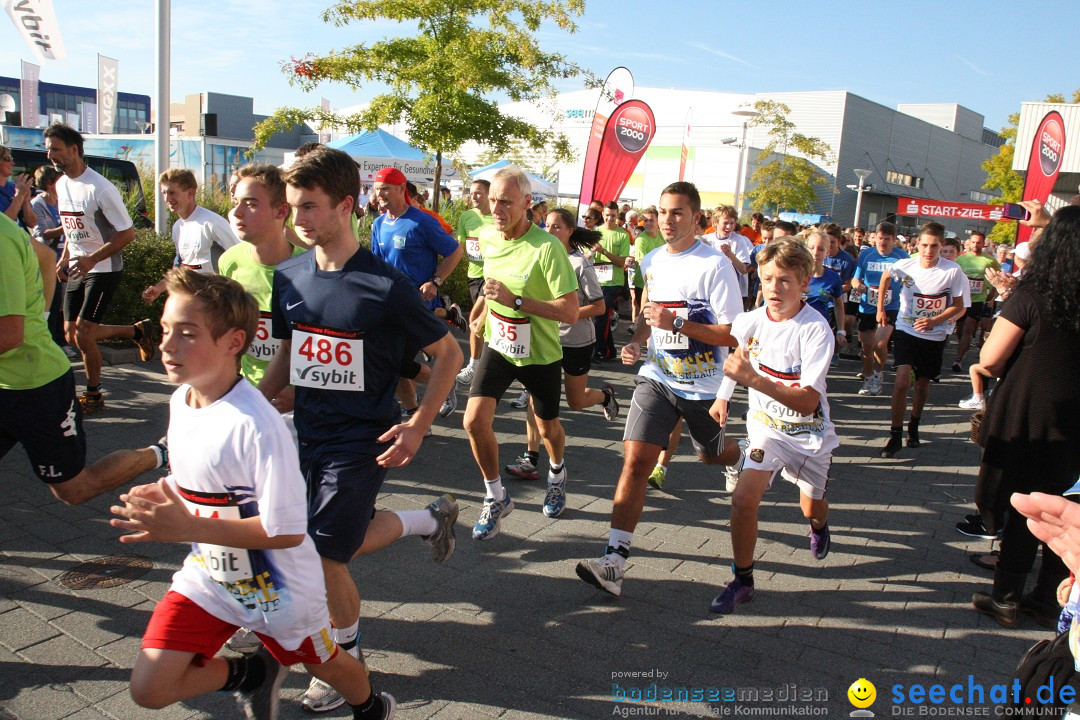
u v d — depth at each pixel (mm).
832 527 4957
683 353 3943
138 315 7859
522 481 5441
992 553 4535
